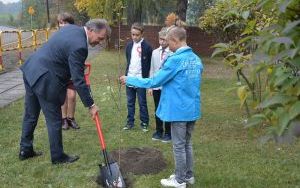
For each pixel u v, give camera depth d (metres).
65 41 4.79
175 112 4.17
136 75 6.51
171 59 4.09
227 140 6.43
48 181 4.72
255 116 1.65
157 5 21.25
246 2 1.99
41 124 7.16
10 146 5.90
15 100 9.45
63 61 4.86
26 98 5.22
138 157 5.25
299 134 1.35
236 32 8.26
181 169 4.36
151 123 7.46
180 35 4.13
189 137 4.45
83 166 5.15
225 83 12.85
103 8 18.66
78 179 4.77
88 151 5.72
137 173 4.90
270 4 1.60
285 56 1.40
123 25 23.47
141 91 6.79
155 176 4.82
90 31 4.80
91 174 4.91
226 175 4.90
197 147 6.03
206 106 9.16
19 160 5.35
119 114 8.09
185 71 4.11
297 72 1.48
